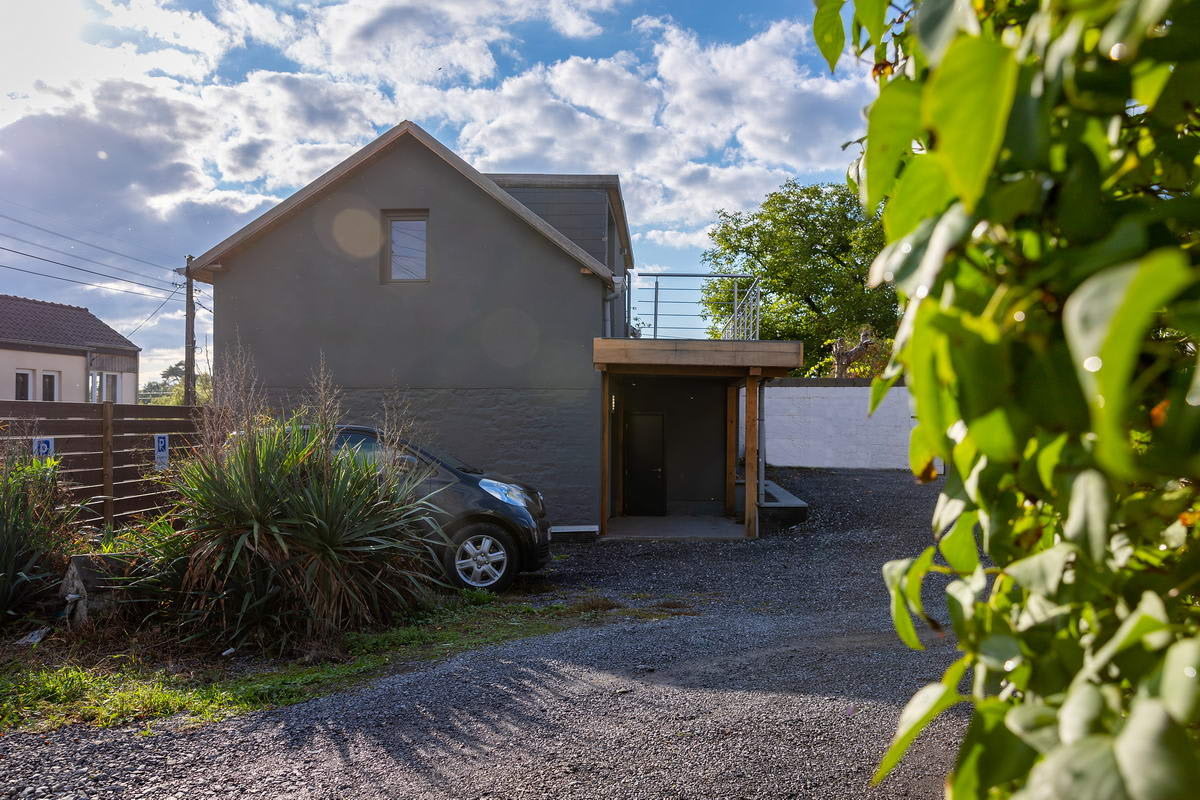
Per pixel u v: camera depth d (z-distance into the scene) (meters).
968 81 0.49
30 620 5.93
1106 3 0.52
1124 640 0.56
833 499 16.02
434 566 7.87
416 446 8.77
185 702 4.54
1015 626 0.81
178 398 30.22
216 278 12.68
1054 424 0.61
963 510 0.88
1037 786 0.54
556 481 12.42
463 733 3.98
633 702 4.38
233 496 6.02
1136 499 0.71
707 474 15.44
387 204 12.62
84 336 29.55
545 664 5.26
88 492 9.34
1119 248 0.55
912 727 0.74
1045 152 0.59
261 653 5.70
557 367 12.48
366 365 12.55
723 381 15.44
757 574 9.38
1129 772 0.49
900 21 1.13
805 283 32.59
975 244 0.70
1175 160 0.78
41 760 3.70
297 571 6.00
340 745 3.86
